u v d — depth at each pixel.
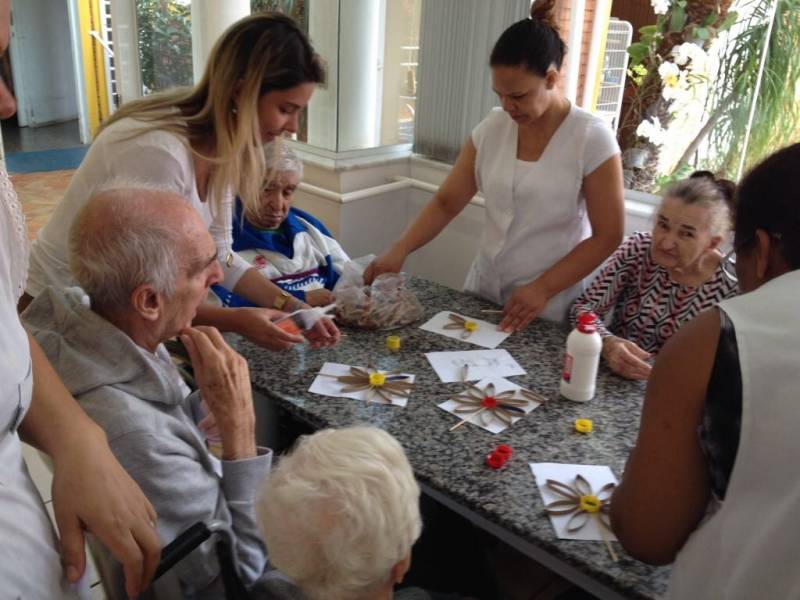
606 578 1.01
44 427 0.85
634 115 2.76
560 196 1.92
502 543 1.63
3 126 7.93
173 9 3.96
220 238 1.77
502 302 2.16
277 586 1.04
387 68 2.96
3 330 0.77
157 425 1.06
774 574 0.69
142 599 1.03
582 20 2.72
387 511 0.78
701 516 0.83
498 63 1.73
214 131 1.54
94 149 1.51
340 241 3.01
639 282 1.86
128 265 1.04
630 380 1.59
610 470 1.25
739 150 2.56
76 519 0.80
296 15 2.95
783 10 2.37
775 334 0.71
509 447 1.31
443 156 3.06
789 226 0.74
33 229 4.61
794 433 0.68
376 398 1.47
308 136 3.04
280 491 0.80
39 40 7.91
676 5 2.55
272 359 1.63
